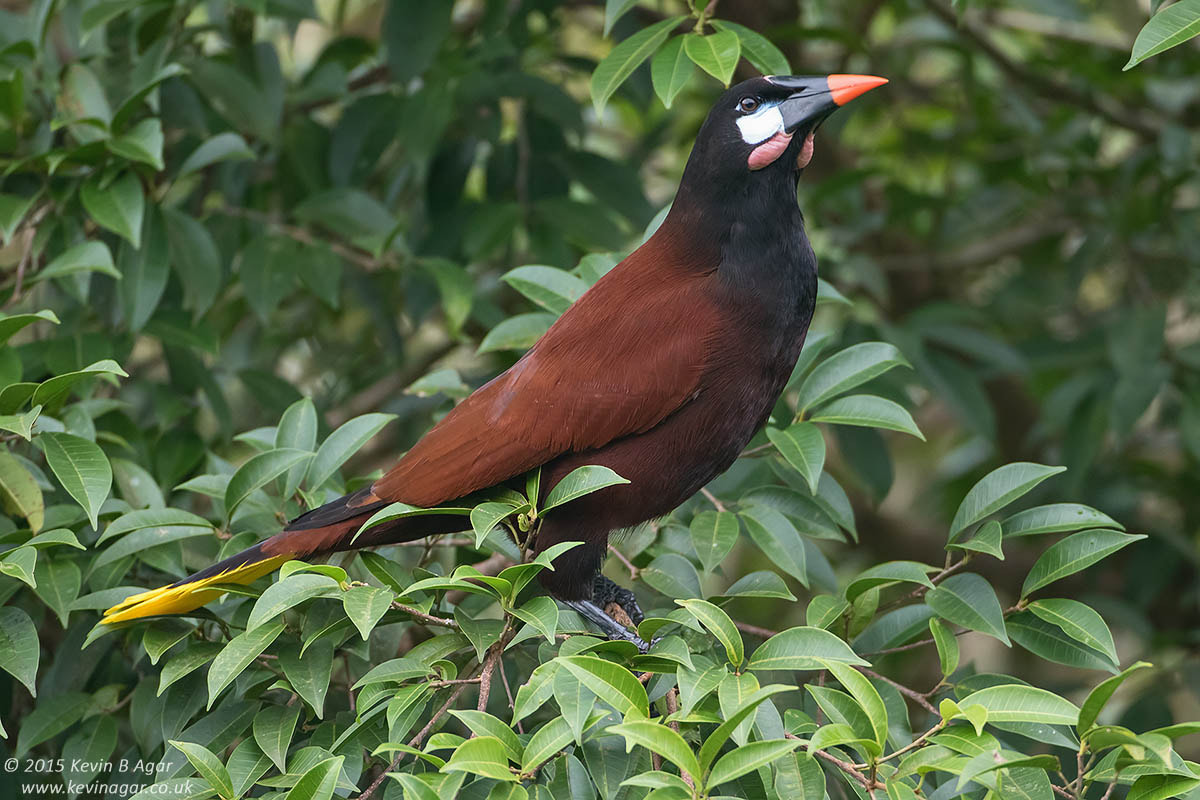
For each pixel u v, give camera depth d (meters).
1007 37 12.31
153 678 5.64
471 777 4.65
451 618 5.37
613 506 5.83
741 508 6.05
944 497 10.86
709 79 10.63
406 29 8.23
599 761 4.40
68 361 6.88
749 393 5.82
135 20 8.23
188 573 6.25
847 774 4.30
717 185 5.83
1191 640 8.74
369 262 8.12
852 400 5.80
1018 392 11.77
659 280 5.88
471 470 5.68
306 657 4.94
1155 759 4.02
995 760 3.81
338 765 3.98
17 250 9.62
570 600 6.02
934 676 10.62
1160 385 8.64
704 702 4.39
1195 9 4.47
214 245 7.27
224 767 4.46
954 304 9.44
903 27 11.29
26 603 6.20
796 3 9.98
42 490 6.34
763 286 5.77
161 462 7.34
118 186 6.70
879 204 11.77
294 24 9.41
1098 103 10.42
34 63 7.52
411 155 8.04
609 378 5.68
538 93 8.26
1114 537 4.92
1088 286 12.39
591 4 9.24
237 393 9.84
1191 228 9.70
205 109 8.39
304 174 8.62
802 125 5.75
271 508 5.86
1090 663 4.94
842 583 11.13
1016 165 10.24
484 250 8.17
